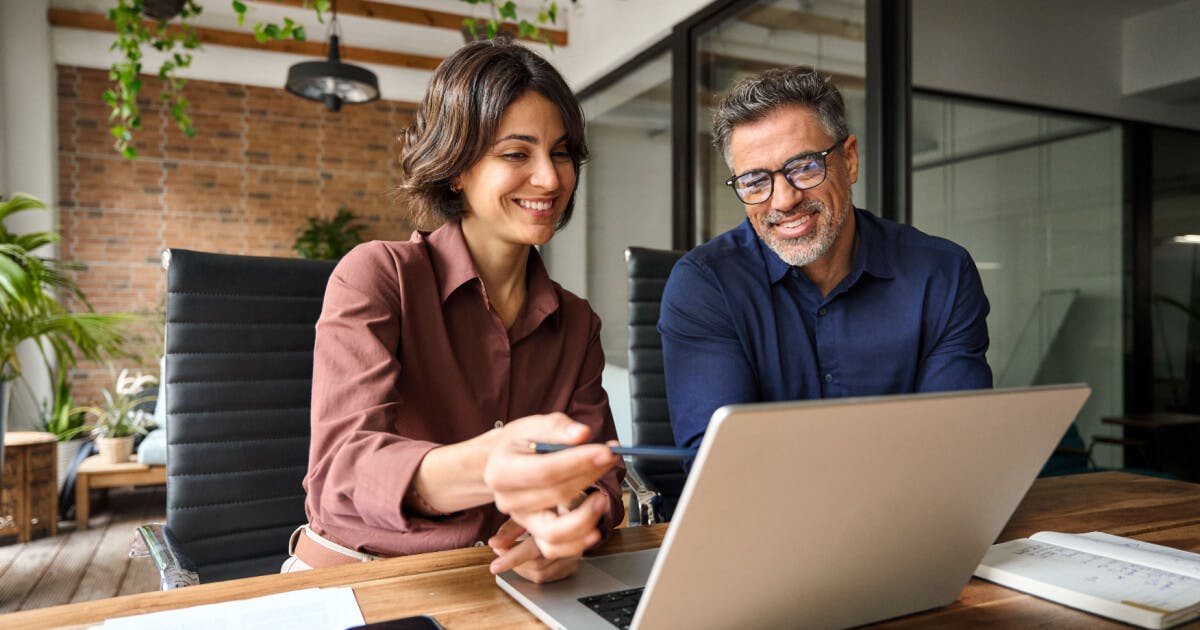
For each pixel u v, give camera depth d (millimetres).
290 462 1378
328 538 974
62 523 3797
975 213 3025
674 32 3992
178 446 1289
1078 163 3344
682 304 1365
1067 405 619
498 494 606
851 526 565
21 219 4922
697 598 535
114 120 5344
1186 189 3635
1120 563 774
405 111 6082
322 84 4133
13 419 4840
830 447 503
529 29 4043
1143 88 3459
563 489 580
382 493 745
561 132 1027
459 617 665
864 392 1355
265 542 1345
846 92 2848
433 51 5926
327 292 1000
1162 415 3471
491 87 985
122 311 5363
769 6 3297
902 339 1345
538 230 1037
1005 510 662
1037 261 3221
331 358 919
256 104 5703
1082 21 3336
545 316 1121
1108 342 3428
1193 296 3650
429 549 916
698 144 3850
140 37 3869
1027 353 3203
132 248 5402
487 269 1110
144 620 633
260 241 5738
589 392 1183
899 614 667
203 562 1290
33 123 4957
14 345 3072
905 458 547
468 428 1051
